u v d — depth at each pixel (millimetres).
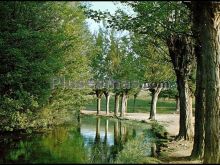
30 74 36344
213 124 22938
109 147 33250
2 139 36469
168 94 81938
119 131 47094
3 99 36719
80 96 57594
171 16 30938
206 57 23422
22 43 35344
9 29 35750
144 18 29625
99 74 73375
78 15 47938
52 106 50469
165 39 36500
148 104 107125
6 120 38719
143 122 60875
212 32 23297
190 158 26359
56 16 40469
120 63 73062
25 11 36094
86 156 27281
